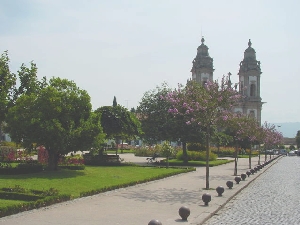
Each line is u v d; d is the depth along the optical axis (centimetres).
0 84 2284
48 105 2131
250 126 3334
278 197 1702
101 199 1452
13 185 1605
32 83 2477
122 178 2064
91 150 2309
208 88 1911
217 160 4541
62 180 1833
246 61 8650
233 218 1199
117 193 1623
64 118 2180
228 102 1902
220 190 1616
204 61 8138
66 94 2241
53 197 1316
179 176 2481
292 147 11669
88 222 1045
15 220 1051
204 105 1853
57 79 2269
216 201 1453
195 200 1478
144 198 1502
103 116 3173
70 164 2519
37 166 2200
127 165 3120
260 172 3089
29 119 2111
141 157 4881
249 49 8731
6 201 1259
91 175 2133
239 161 4925
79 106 2245
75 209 1234
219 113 1894
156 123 3731
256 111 8500
